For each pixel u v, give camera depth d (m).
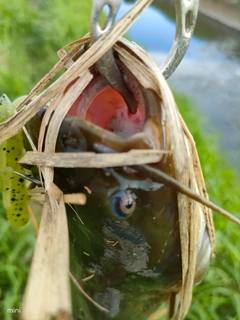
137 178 0.10
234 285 0.34
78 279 0.13
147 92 0.10
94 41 0.10
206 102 0.75
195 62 0.92
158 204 0.10
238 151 0.62
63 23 0.77
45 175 0.10
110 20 0.10
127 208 0.10
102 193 0.10
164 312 0.16
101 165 0.09
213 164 0.48
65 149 0.10
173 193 0.11
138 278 0.12
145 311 0.14
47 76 0.12
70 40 0.73
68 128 0.10
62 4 0.88
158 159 0.10
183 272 0.12
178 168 0.10
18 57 0.59
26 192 0.16
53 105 0.10
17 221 0.16
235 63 0.93
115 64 0.10
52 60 0.65
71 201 0.10
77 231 0.12
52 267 0.09
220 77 0.85
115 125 0.11
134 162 0.09
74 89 0.10
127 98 0.10
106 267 0.12
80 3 1.00
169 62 0.12
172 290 0.13
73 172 0.10
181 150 0.10
